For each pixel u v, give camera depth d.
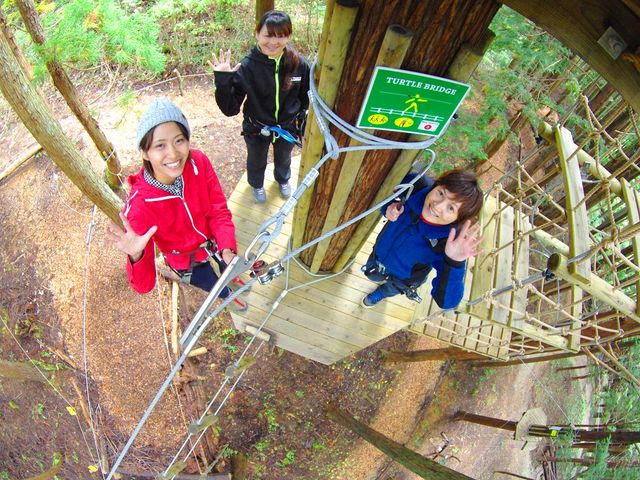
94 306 5.20
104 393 5.25
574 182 2.48
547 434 6.85
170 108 1.89
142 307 5.18
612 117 2.38
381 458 6.55
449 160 6.22
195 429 2.16
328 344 3.63
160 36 5.92
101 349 5.19
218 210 2.51
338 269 3.61
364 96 1.67
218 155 5.67
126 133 5.55
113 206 3.90
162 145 1.91
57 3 4.79
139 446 5.25
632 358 6.65
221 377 5.43
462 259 2.26
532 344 4.16
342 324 3.63
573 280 2.28
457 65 1.49
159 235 2.38
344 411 5.62
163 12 5.89
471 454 7.83
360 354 6.33
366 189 2.35
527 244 3.28
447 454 7.43
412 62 1.50
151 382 5.18
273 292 3.61
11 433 5.73
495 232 3.27
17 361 5.25
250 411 5.66
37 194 5.59
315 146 2.12
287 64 2.73
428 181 2.40
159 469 5.27
